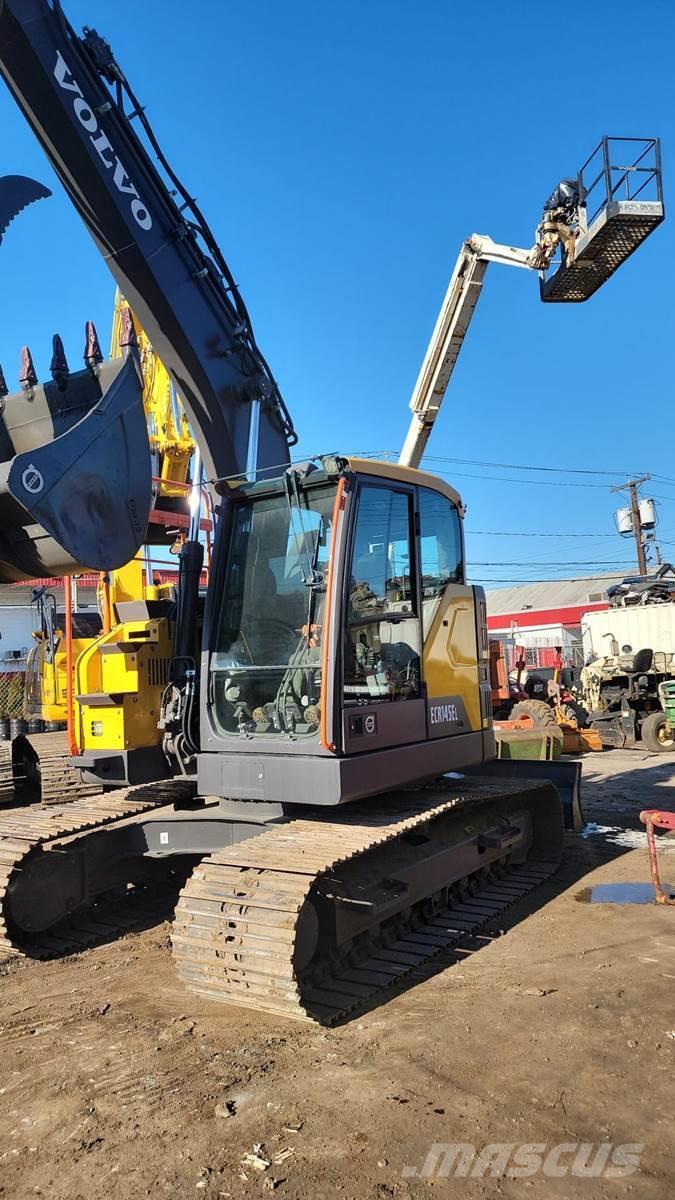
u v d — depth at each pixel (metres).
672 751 16.88
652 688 18.22
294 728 4.92
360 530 5.08
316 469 5.03
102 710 6.06
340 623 4.78
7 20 5.19
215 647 5.32
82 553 4.38
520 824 7.29
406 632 5.51
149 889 6.65
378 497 5.30
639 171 6.49
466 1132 3.14
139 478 4.77
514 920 6.04
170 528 6.58
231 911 4.22
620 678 19.06
